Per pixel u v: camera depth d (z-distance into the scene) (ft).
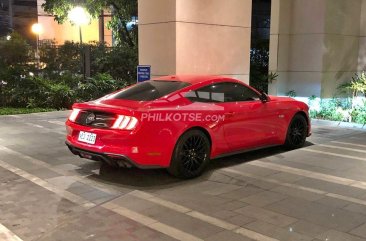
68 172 21.61
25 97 47.55
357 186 19.51
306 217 15.79
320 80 43.65
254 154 25.49
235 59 35.83
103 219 15.69
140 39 34.88
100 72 56.80
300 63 45.16
